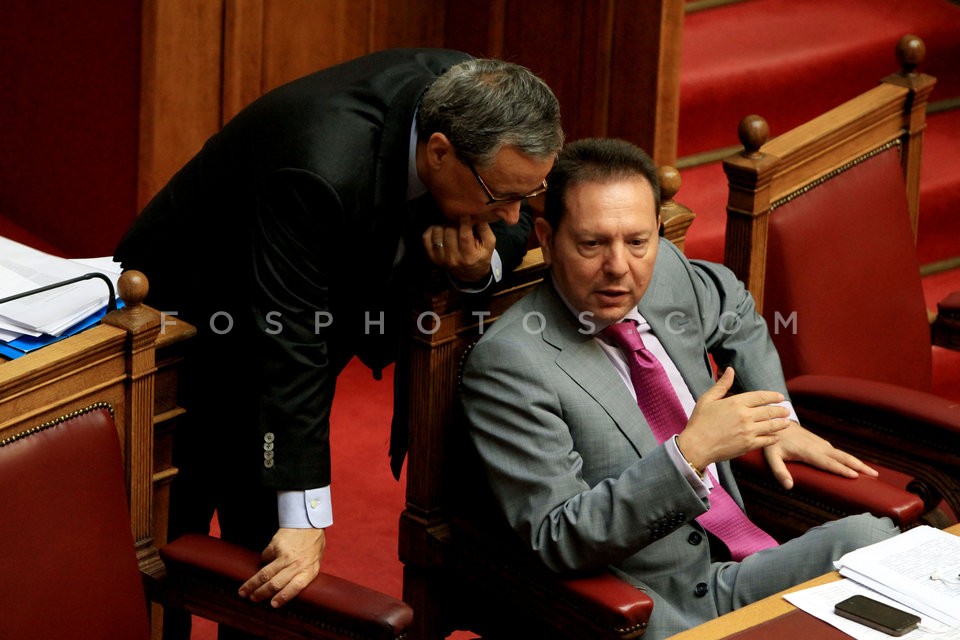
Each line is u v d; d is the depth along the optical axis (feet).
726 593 30.60
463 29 56.80
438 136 27.22
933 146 59.52
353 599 27.17
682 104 55.06
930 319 47.09
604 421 29.81
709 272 35.01
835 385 36.86
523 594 30.09
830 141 39.27
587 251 29.12
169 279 31.55
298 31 54.85
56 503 26.14
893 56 60.39
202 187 30.55
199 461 32.17
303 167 27.76
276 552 28.04
